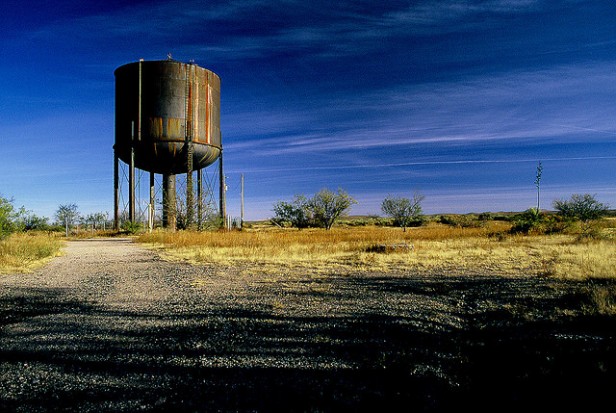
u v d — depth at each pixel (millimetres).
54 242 21250
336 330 5469
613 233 24625
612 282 8883
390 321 5957
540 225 28922
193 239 25234
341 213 49438
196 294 8359
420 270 12180
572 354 4496
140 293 8492
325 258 15484
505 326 5766
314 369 4031
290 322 5898
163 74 38531
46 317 6270
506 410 3268
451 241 23844
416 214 47781
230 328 5559
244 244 21969
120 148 40219
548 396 3523
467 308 7039
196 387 3559
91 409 3133
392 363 4242
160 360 4246
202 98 40250
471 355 4566
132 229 43250
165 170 42969
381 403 3336
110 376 3805
